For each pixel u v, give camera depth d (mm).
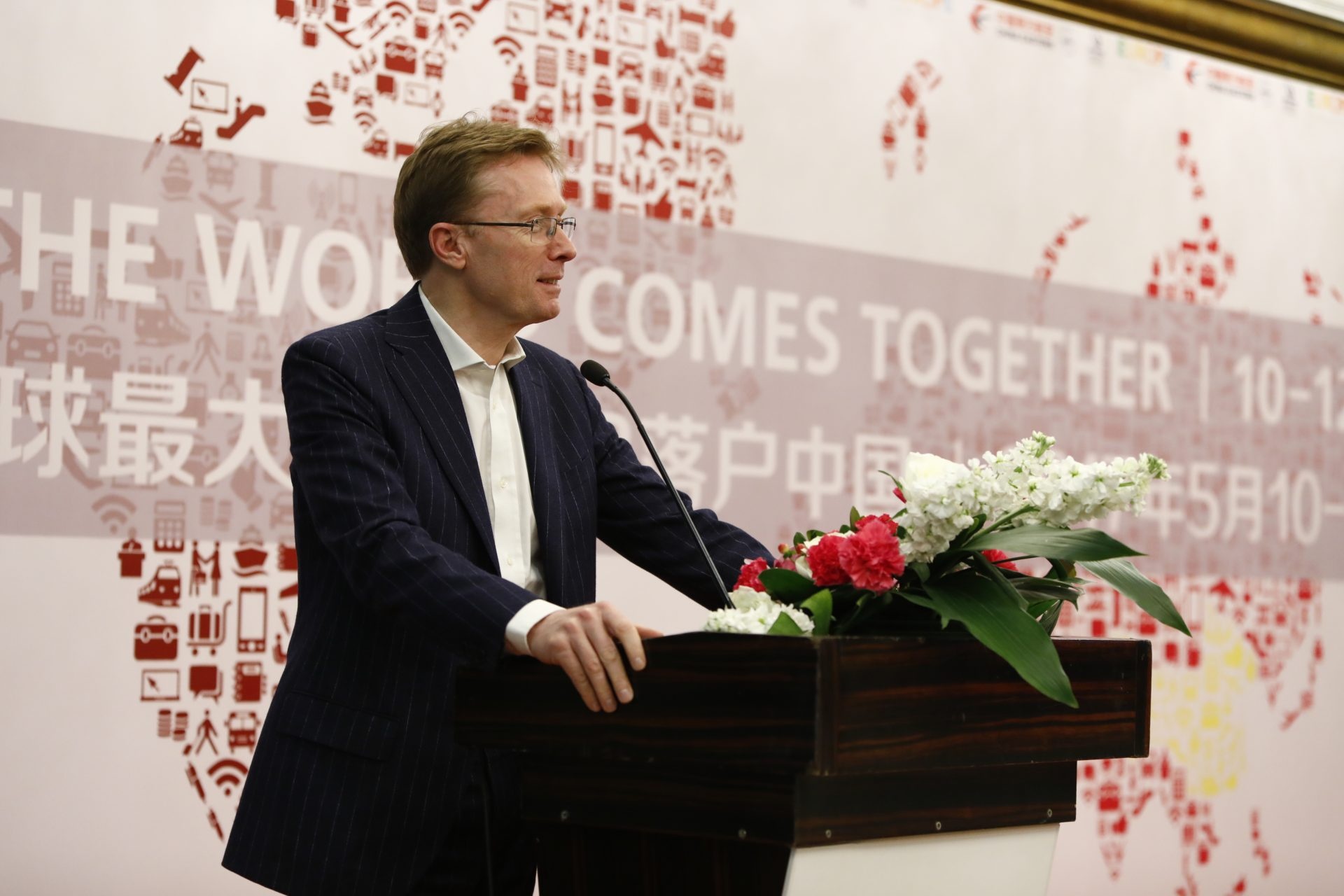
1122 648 1678
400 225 2209
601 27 4273
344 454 1927
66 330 3482
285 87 3783
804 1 4648
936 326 4852
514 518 2125
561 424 2250
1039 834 1671
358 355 2037
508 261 2113
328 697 1994
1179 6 5363
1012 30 5070
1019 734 1550
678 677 1488
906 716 1434
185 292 3625
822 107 4660
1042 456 1702
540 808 1683
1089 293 5191
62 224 3492
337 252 3830
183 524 3600
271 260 3738
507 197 2119
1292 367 5672
